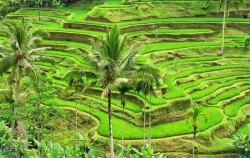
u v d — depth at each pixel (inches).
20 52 1606.8
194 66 2738.7
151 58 2716.5
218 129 2010.3
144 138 1857.8
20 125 1708.9
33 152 1296.8
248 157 1374.3
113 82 1403.8
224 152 1884.8
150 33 3139.8
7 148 1418.6
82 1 4488.2
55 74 2512.3
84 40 3024.1
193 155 1793.8
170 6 3678.6
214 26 3432.6
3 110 1771.7
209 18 3617.1
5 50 1654.8
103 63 1378.0
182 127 1978.3
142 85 1690.5
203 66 2753.4
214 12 3737.7
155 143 1862.7
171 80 2432.3
